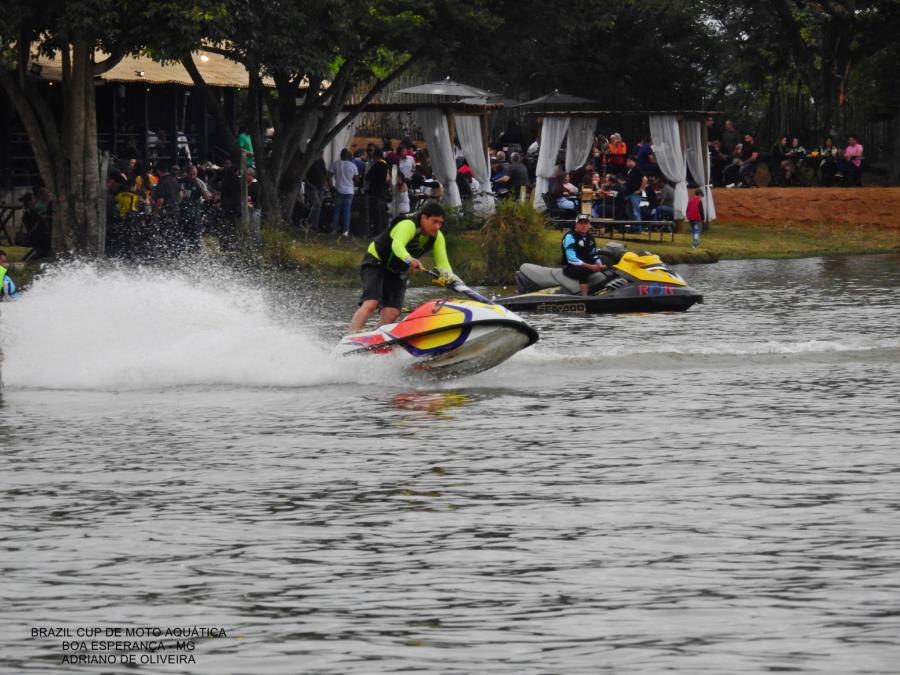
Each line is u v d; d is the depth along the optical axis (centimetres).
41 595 2259
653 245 12200
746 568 2362
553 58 17638
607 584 2273
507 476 3203
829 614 2088
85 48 9125
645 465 3328
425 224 4856
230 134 11206
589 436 3747
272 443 3684
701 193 13500
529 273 7606
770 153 16300
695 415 4094
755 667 1848
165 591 2273
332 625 2072
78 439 3781
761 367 5188
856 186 15712
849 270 10769
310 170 11619
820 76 17075
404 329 4756
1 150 11031
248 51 9694
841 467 3278
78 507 2927
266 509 2888
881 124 17925
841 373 5022
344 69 11319
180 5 8619
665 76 18312
